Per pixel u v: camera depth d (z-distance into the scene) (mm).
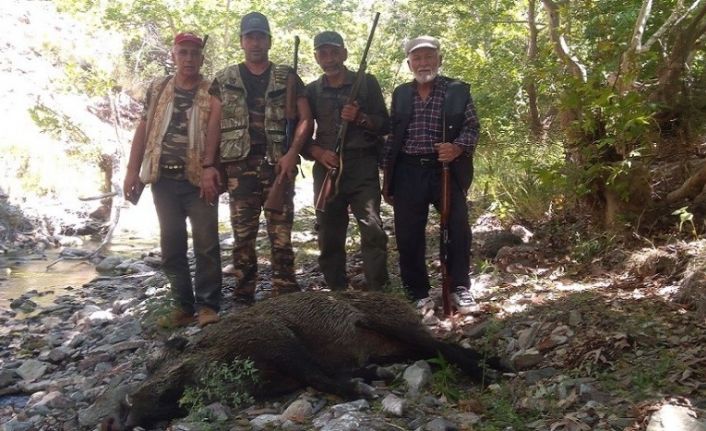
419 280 6559
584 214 7754
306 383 4809
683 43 7199
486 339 5367
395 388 4781
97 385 5879
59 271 11023
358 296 5348
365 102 6441
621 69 6984
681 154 7348
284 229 6680
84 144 15242
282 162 6402
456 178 6207
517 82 10961
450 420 4180
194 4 17094
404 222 6387
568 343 5008
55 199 14336
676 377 4246
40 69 17766
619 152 6750
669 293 5637
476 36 12547
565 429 3865
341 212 6629
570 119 7332
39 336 7652
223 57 18125
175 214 6625
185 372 4875
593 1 8289
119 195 13617
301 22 18078
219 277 6625
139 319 7352
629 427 3771
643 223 6906
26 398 6082
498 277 6793
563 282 6465
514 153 10109
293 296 5352
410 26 14461
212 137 6480
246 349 4902
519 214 8625
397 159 6367
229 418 4625
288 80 6535
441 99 6227
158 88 6613
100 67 15625
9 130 15070
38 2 20750
